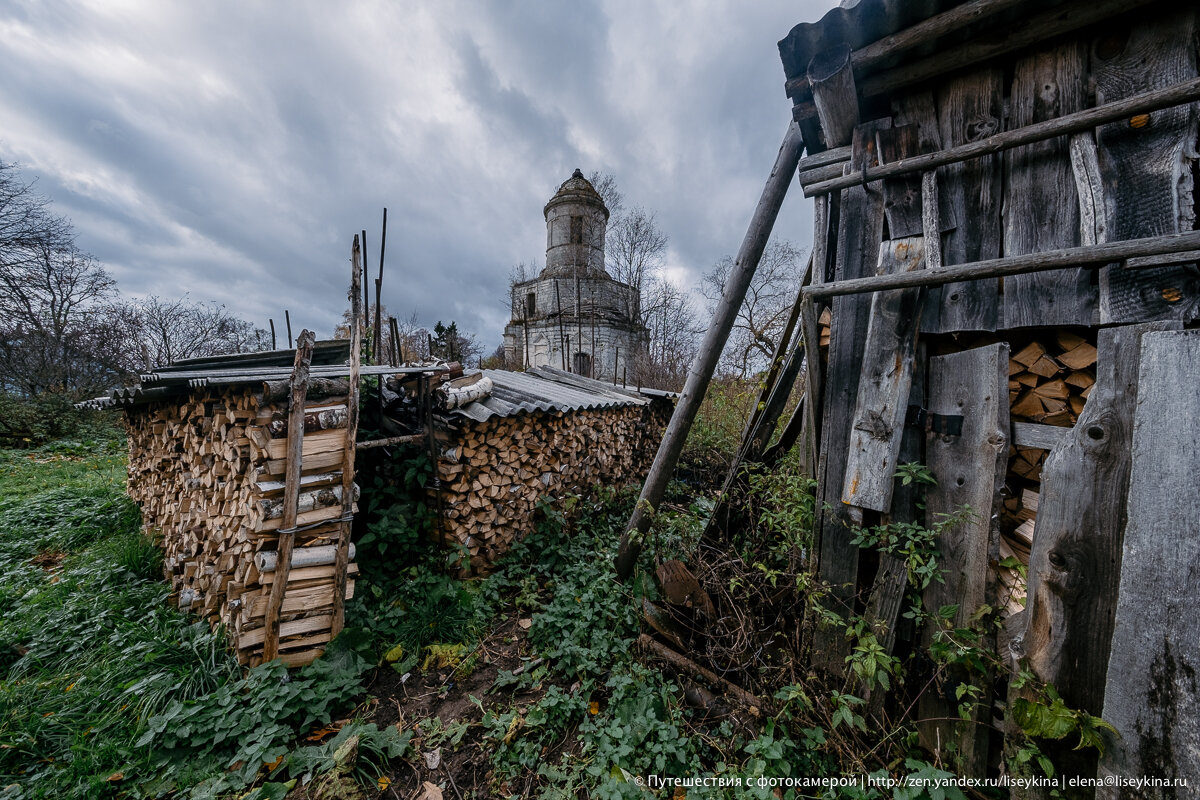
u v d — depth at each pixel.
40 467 8.41
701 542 3.20
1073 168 1.63
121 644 2.87
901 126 2.01
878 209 2.07
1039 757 1.52
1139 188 1.52
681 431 3.16
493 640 3.08
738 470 3.20
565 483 4.88
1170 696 1.35
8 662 2.81
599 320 16.77
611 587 3.14
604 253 19.70
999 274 1.65
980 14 1.63
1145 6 1.53
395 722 2.39
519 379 6.35
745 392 6.89
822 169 2.26
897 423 1.94
